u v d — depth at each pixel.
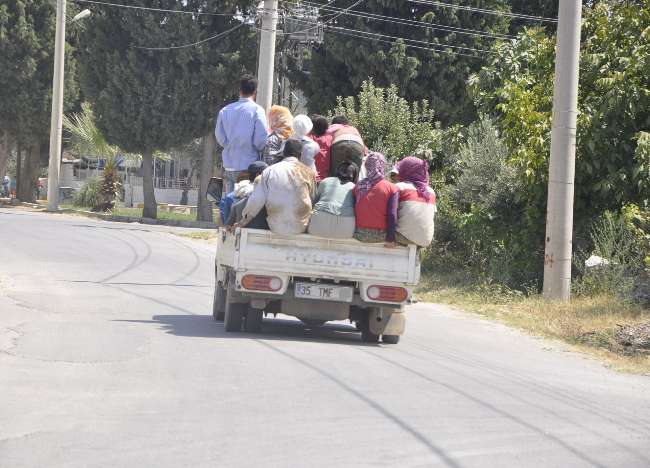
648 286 32.84
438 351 22.95
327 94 70.00
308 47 75.94
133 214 94.50
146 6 81.94
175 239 59.47
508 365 21.66
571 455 13.09
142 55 82.50
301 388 16.31
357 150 24.48
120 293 30.23
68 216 83.50
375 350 21.92
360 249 21.98
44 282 31.83
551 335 27.28
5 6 96.00
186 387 15.99
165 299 29.78
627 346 25.45
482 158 40.53
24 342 19.70
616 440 14.31
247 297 22.50
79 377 16.47
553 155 32.25
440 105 66.38
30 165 108.75
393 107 51.66
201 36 81.81
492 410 15.71
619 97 33.84
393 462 12.04
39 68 99.38
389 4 66.50
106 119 83.88
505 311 32.09
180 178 151.62
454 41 66.88
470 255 42.94
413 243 22.14
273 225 21.56
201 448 12.30
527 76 38.47
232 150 26.05
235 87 84.31
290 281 22.17
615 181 34.78
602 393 18.78
